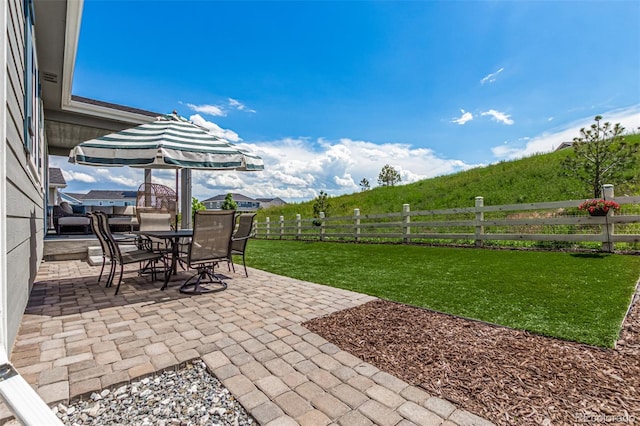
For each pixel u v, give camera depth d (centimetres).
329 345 203
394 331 225
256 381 162
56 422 80
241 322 247
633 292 290
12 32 190
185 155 347
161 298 318
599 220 512
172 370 176
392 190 1515
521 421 128
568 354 182
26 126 259
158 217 542
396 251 656
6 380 104
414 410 137
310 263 548
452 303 283
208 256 347
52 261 563
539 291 308
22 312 235
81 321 249
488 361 178
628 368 165
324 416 134
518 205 596
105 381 160
